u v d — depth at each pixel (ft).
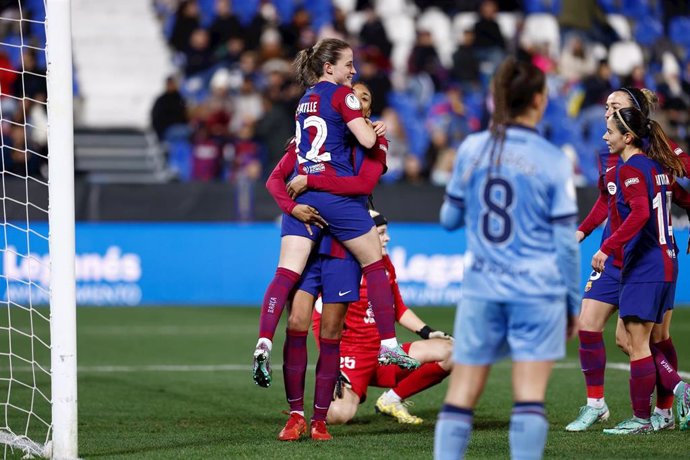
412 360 61.67
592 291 67.67
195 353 115.75
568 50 211.82
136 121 218.18
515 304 42.29
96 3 226.99
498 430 66.44
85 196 167.02
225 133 194.70
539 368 42.47
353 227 60.44
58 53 52.80
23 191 159.43
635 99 65.16
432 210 169.89
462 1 228.22
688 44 225.35
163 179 198.18
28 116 184.85
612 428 66.80
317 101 60.49
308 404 79.51
